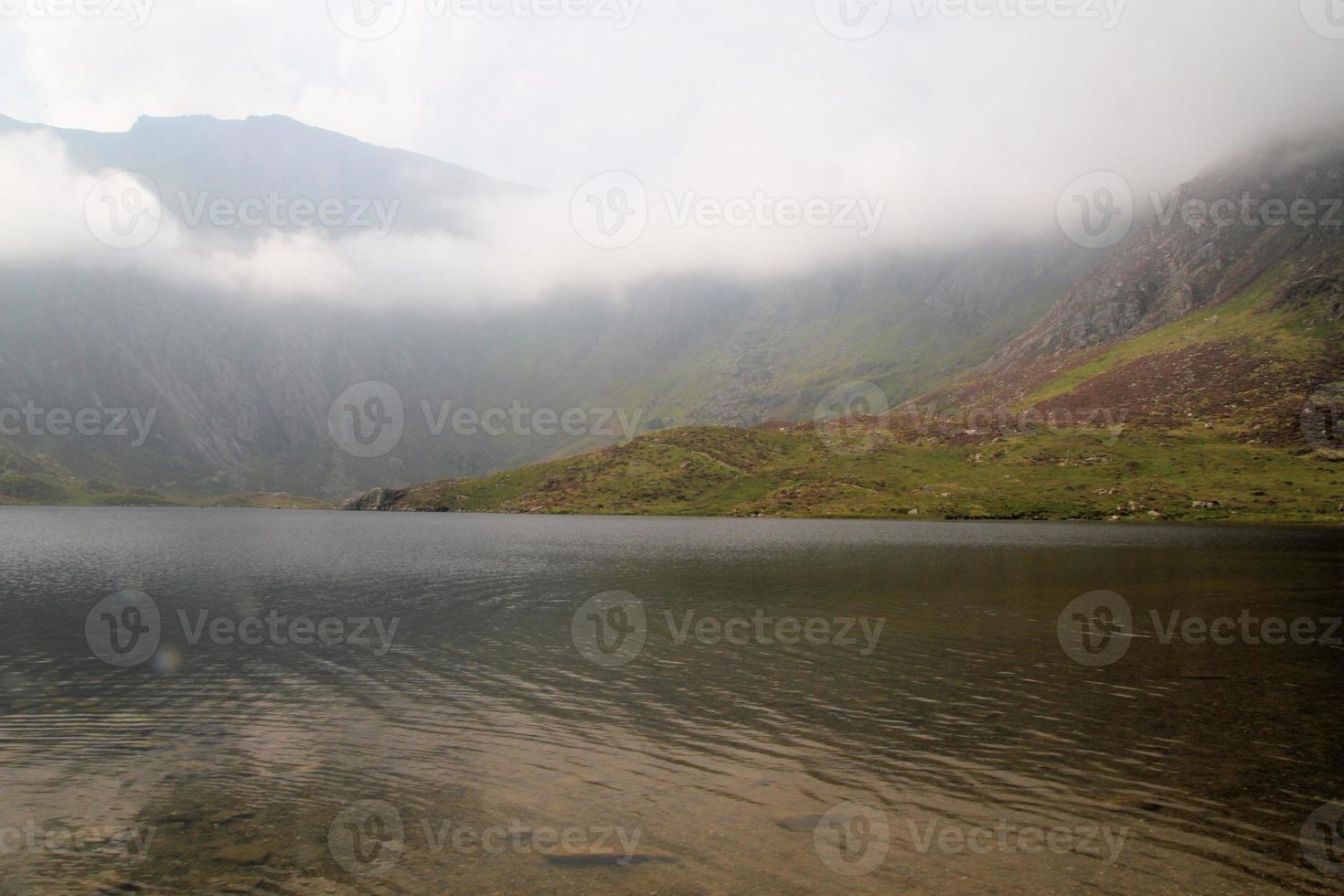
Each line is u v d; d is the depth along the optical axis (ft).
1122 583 276.62
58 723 117.70
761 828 82.94
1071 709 124.36
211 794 92.02
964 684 140.46
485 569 341.62
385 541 531.09
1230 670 150.61
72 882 72.38
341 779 96.17
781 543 483.51
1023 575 302.86
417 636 185.26
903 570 325.83
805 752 104.99
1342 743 108.17
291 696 132.98
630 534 586.86
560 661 159.02
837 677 145.59
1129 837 80.79
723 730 114.73
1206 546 437.58
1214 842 79.97
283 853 77.71
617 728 115.34
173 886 71.77
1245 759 102.58
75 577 313.12
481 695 133.59
